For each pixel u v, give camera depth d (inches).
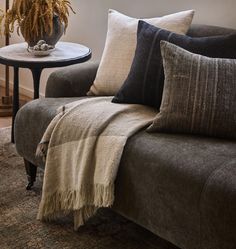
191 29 92.4
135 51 86.0
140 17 111.8
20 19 105.2
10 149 110.1
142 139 70.9
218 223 59.6
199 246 62.8
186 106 71.7
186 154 65.9
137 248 76.8
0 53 104.4
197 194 61.3
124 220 84.4
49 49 104.3
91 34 124.6
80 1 124.5
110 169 70.2
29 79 149.1
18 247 75.8
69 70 95.0
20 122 88.5
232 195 58.1
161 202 66.3
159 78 80.4
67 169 77.7
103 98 86.4
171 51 74.6
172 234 66.2
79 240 78.2
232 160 64.3
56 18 105.3
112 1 116.6
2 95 150.8
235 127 71.1
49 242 77.4
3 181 95.9
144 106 82.5
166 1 105.4
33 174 92.6
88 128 75.1
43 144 80.8
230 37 80.4
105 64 92.3
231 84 71.9
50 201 80.5
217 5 96.7
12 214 84.7
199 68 73.2
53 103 86.4
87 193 74.3
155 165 66.3
